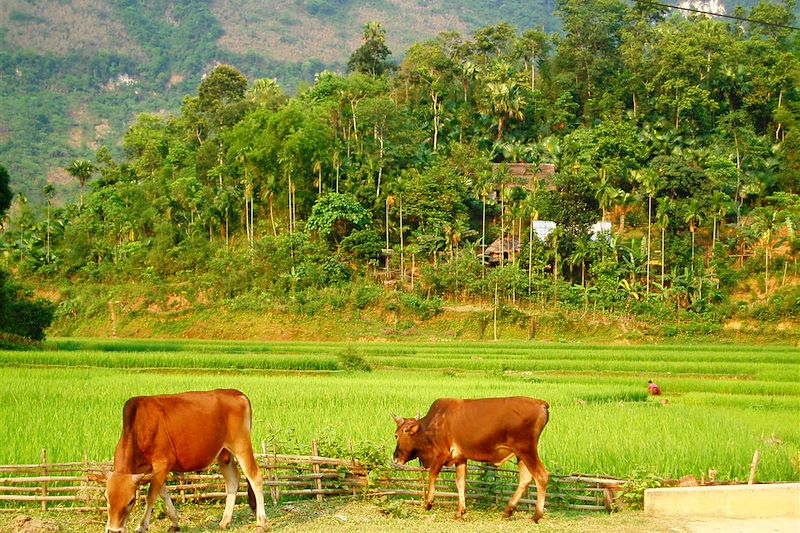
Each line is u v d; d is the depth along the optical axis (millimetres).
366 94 83688
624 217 74125
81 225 78438
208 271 71688
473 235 72375
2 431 18984
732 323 65125
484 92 83375
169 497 12781
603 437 19453
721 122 81062
